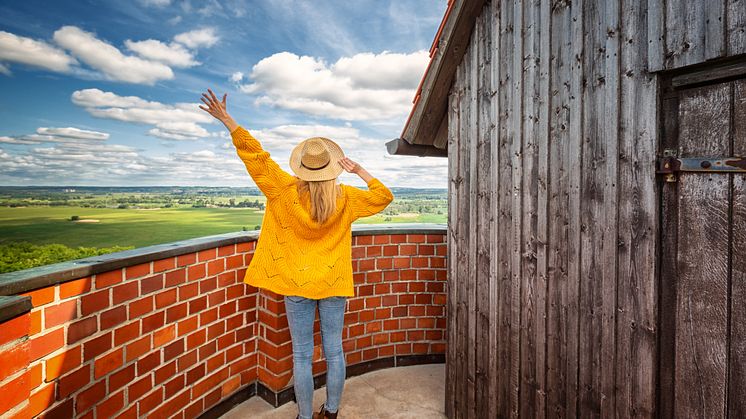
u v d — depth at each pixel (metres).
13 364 1.37
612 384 1.76
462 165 2.75
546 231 2.07
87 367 2.00
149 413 2.36
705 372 1.49
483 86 2.52
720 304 1.44
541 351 2.12
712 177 1.45
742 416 1.38
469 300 2.69
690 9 1.45
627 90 1.67
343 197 2.33
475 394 2.63
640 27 1.62
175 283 2.52
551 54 2.03
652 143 1.59
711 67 1.43
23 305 1.39
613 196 1.74
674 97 1.56
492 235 2.46
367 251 3.60
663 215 1.61
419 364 3.81
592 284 1.84
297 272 2.25
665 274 1.60
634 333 1.67
